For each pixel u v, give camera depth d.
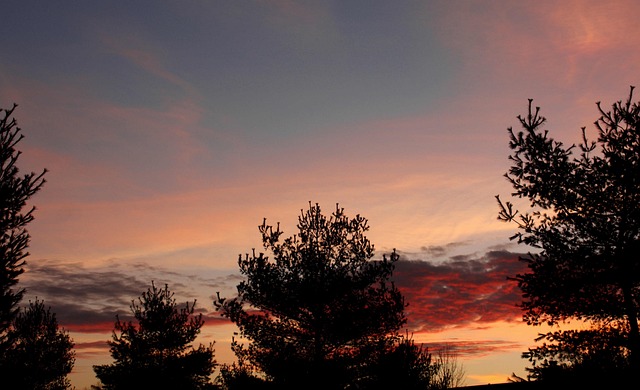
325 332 19.47
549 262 13.19
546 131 13.66
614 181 12.60
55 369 25.84
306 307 19.55
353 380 19.22
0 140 14.80
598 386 12.09
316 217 20.83
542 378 12.79
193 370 25.95
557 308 13.38
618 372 12.09
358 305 19.44
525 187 13.80
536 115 13.77
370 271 19.83
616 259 12.68
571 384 12.38
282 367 18.88
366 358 19.44
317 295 19.31
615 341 12.45
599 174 12.76
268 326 19.95
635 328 12.44
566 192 13.28
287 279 19.83
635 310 12.51
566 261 13.17
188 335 26.84
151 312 26.47
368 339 19.81
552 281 13.30
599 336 12.73
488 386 15.86
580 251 13.03
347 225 20.80
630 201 12.75
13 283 14.58
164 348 26.47
